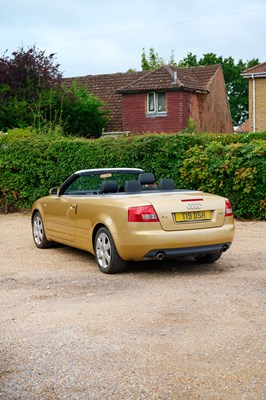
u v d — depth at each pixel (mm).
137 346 5422
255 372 4742
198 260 9406
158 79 39906
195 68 44656
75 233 9695
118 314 6469
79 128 35156
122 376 4766
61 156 17250
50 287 7980
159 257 8234
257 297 6949
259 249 10500
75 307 6852
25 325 6223
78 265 9555
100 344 5523
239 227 13367
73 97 34906
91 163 16703
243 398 4301
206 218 8500
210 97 42844
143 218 8156
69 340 5676
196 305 6695
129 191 9125
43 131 22969
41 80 33406
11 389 4609
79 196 9750
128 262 9617
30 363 5129
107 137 16984
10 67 32594
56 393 4516
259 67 41062
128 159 16094
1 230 14359
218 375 4707
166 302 6879
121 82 42969
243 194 14281
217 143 14945
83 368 4965
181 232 8250
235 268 8883
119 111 41281
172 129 39125
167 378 4688
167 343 5469
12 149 17797
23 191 17859
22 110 31094
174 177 15453
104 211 8719
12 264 9875
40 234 11359
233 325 5922
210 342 5453
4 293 7730
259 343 5383
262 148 14016
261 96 40688
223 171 14375
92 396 4438
